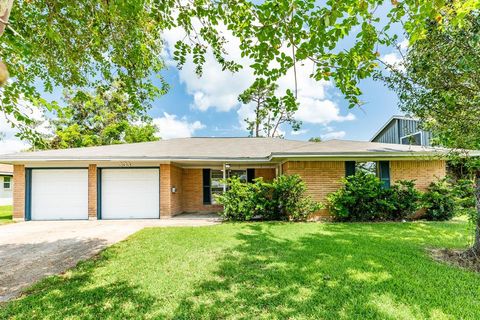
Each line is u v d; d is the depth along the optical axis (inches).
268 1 98.3
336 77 106.3
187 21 146.1
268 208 392.2
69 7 170.4
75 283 158.4
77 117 924.6
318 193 405.7
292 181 381.1
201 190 537.0
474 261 188.5
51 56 190.5
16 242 272.7
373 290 143.0
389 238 263.7
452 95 177.2
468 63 157.8
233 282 156.8
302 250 220.8
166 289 148.6
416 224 341.1
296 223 359.6
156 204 453.7
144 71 221.3
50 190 444.8
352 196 374.3
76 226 370.3
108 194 451.5
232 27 126.5
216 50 161.5
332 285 150.3
